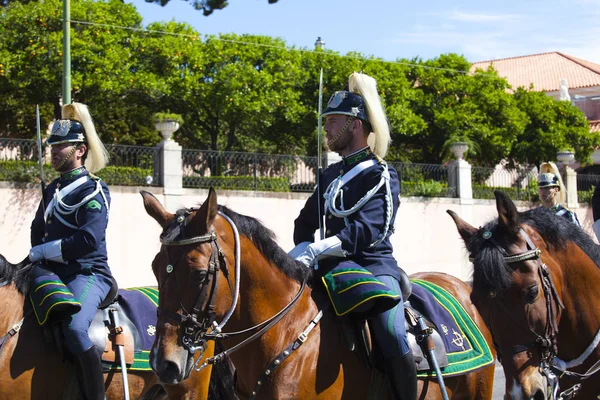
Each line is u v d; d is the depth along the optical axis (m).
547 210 5.22
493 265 4.48
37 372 4.89
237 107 18.36
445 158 22.25
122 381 5.23
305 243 4.52
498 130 22.11
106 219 5.15
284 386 4.07
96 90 16.98
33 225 5.38
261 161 17.11
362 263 4.37
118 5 18.23
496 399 8.69
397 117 19.81
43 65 16.36
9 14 16.59
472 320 5.25
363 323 4.29
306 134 20.20
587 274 5.04
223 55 18.73
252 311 4.14
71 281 5.07
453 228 19.58
